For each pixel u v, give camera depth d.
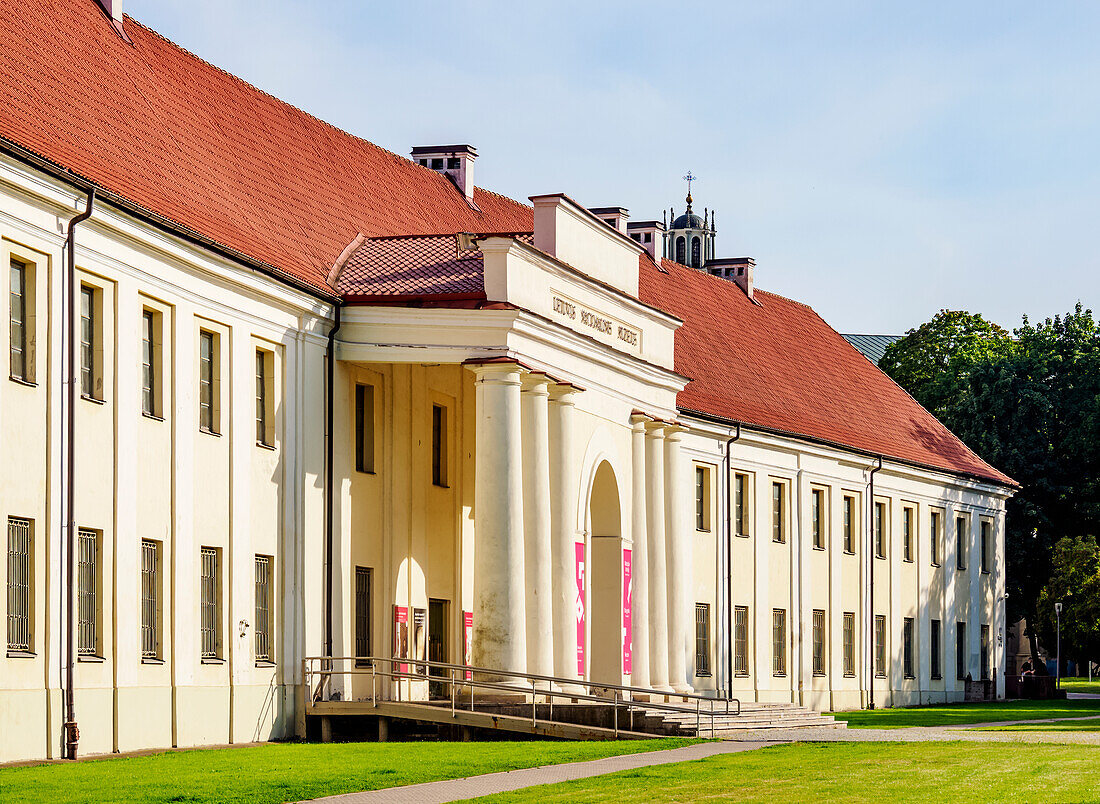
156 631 31.20
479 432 37.28
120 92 35.12
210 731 32.34
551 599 38.59
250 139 40.19
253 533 34.38
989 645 73.00
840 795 22.39
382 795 22.55
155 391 31.45
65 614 27.89
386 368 39.22
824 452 60.41
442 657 41.88
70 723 27.69
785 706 45.69
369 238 41.25
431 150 51.22
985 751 30.05
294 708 35.22
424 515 40.94
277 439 35.44
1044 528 80.88
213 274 33.00
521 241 37.62
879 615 64.06
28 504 27.16
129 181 31.42
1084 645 100.69
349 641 37.31
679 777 24.94
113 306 29.94
